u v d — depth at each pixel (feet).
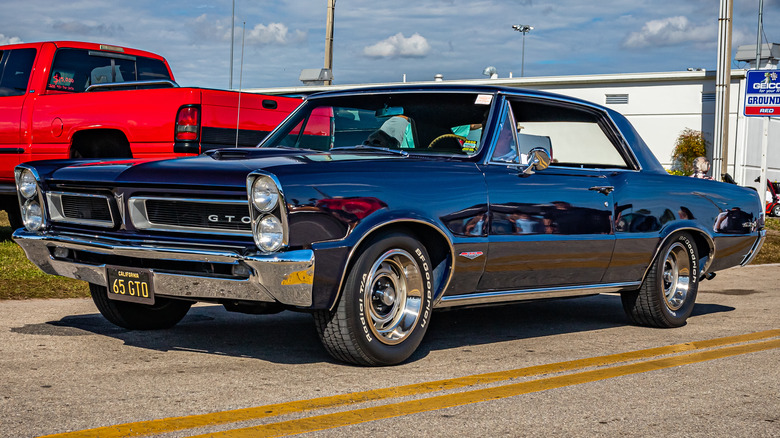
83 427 11.01
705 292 28.60
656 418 12.23
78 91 30.91
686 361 16.34
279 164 13.93
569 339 18.65
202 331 18.08
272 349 16.38
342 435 11.05
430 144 17.07
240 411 11.99
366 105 18.20
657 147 108.99
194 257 13.76
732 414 12.53
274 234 13.34
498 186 16.26
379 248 14.39
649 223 19.36
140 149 26.50
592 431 11.52
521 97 17.72
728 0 76.84
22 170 16.44
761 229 22.98
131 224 14.67
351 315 14.28
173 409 11.98
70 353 15.42
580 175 18.03
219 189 13.67
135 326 17.80
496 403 12.85
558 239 17.21
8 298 21.68
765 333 19.77
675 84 107.45
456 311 22.35
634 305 20.31
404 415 12.05
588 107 19.22
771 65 103.35
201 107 25.62
